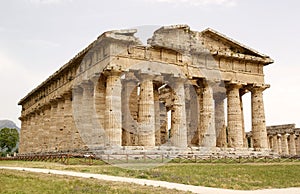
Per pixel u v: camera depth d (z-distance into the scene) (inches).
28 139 3129.9
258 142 2111.2
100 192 611.8
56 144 2231.8
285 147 3277.6
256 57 2149.4
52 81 2461.9
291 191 693.3
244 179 918.4
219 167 1268.5
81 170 1054.4
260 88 2170.3
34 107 2908.5
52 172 999.6
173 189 655.1
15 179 806.5
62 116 2252.7
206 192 637.9
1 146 5019.7
